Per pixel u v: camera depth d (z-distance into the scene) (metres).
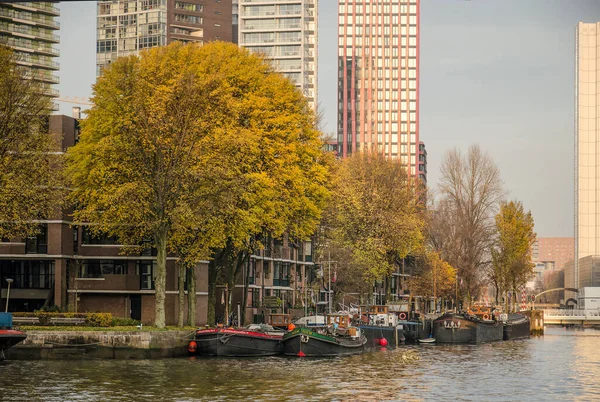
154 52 87.38
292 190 89.81
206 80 79.62
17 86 78.06
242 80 89.19
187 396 54.28
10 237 80.81
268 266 134.00
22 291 100.44
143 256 100.50
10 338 69.94
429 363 81.06
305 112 95.50
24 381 59.78
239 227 81.94
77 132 99.62
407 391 59.03
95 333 74.69
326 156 98.88
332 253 121.19
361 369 72.31
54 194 79.31
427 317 139.62
